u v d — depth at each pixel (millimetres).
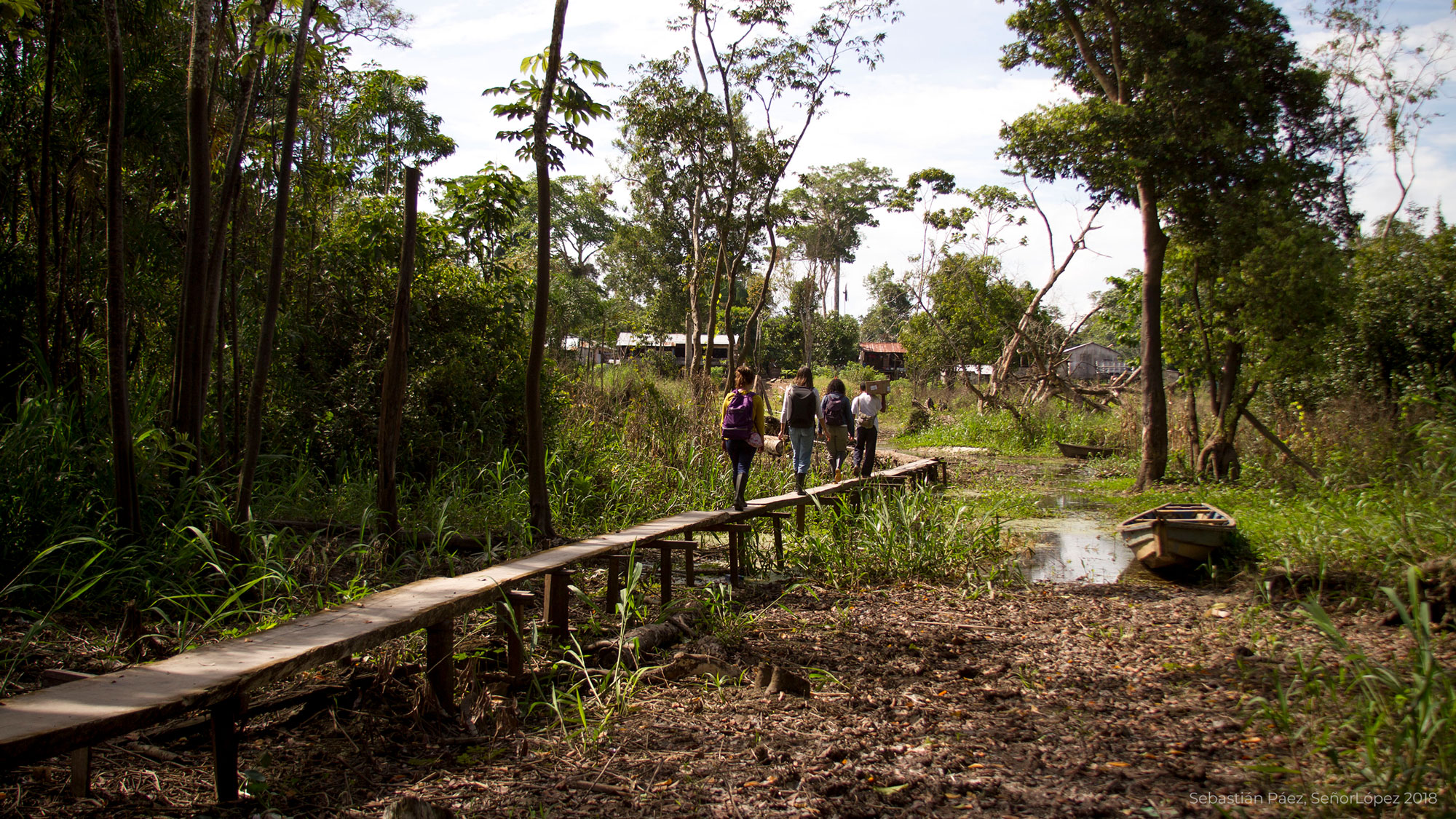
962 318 31344
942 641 6309
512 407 11016
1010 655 5941
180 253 9078
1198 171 13531
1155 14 13406
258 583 6059
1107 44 15312
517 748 4176
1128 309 25062
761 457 14102
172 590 5766
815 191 64625
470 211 12062
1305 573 7379
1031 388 29734
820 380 45094
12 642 4832
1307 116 14594
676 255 40312
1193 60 13195
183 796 3535
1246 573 8109
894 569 8602
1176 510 9273
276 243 6402
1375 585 6926
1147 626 6688
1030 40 16094
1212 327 14719
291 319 10281
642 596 7285
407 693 4625
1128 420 21516
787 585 8289
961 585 8273
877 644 6223
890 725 4566
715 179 21188
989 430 25812
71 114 7688
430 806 3309
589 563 6762
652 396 13812
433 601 4641
